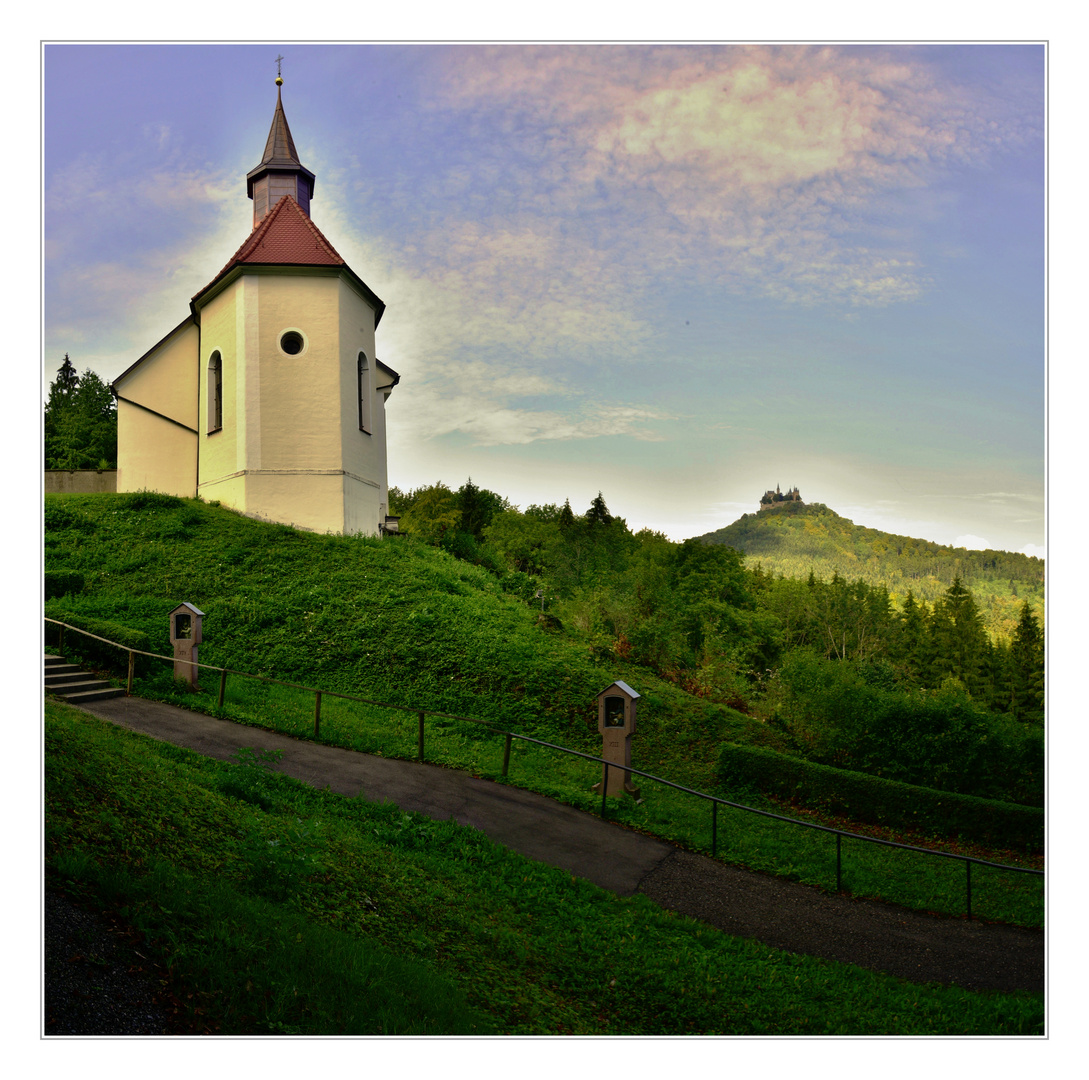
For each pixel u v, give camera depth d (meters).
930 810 14.18
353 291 28.64
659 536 75.31
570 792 13.71
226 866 7.77
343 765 13.45
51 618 16.56
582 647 20.23
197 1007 5.60
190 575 21.83
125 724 13.51
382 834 10.72
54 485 32.22
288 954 6.41
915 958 9.99
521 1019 7.21
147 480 30.72
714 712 17.81
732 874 11.79
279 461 26.95
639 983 8.62
